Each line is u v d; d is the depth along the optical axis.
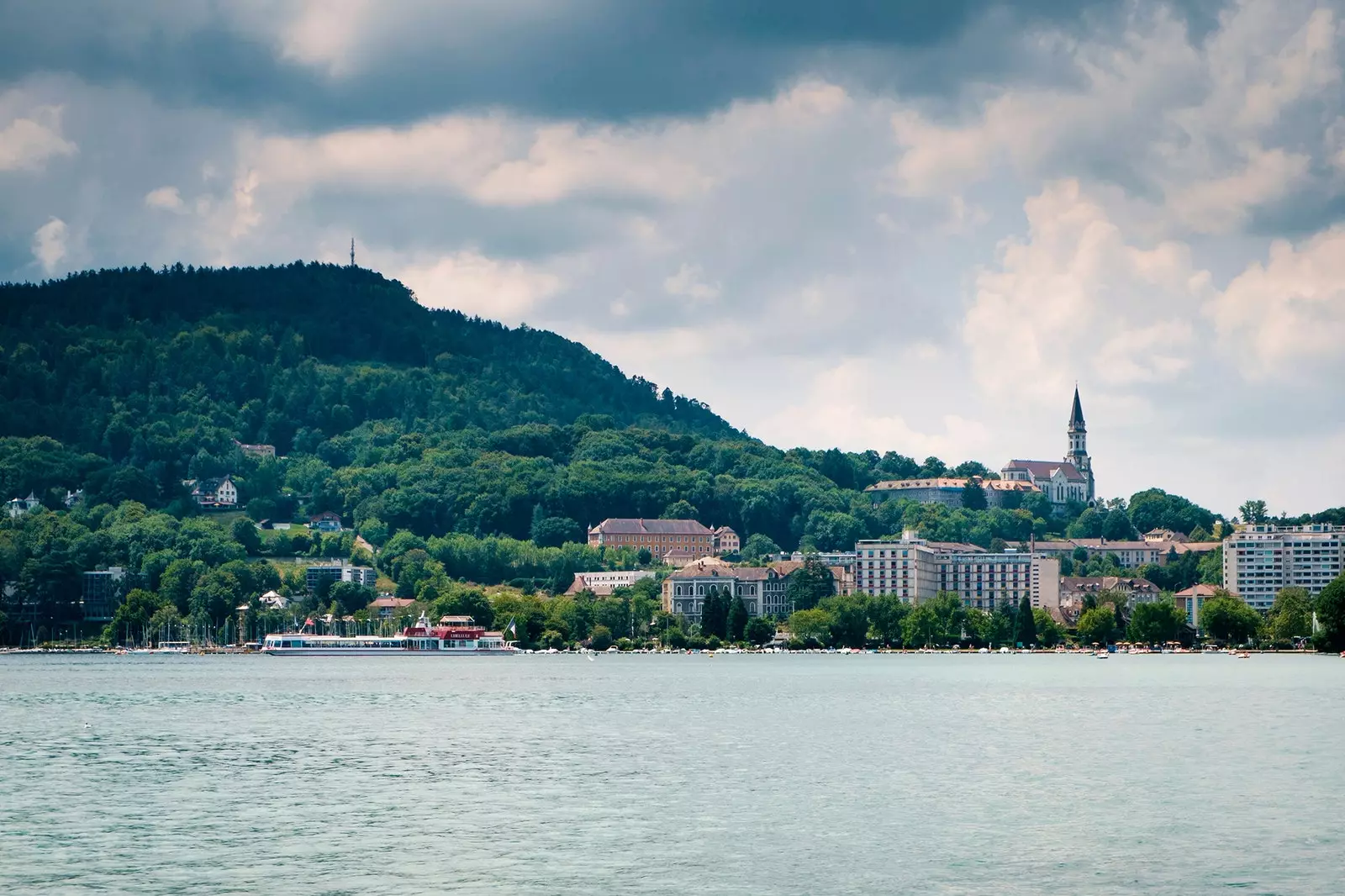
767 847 146.62
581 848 146.50
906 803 172.00
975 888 130.88
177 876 135.38
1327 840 150.00
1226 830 155.25
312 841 150.12
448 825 158.38
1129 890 130.00
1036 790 181.38
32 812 167.50
